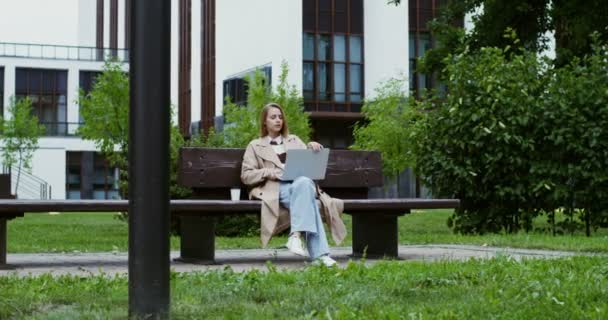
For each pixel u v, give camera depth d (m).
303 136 22.12
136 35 3.60
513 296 4.47
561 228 12.89
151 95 3.59
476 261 6.43
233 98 40.16
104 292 4.81
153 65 3.59
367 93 36.44
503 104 12.14
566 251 8.74
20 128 41.59
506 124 12.11
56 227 17.03
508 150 12.07
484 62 12.84
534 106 12.02
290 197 6.89
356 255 8.30
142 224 3.59
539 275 5.29
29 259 8.10
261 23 38.47
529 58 12.73
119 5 56.12
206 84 44.47
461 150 12.49
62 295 4.66
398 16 37.56
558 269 5.63
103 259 8.12
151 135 3.59
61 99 48.19
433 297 4.57
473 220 12.77
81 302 4.38
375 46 37.44
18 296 4.56
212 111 43.44
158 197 3.61
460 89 12.63
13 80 47.19
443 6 22.98
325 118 37.12
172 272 5.65
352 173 8.25
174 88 49.88
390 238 8.05
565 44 20.55
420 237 11.73
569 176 12.05
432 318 3.76
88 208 6.45
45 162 47.31
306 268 6.03
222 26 42.38
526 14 20.91
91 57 51.81
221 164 7.54
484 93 12.23
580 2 19.22
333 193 8.23
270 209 7.01
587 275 5.24
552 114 11.80
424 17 38.25
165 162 3.62
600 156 11.80
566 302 4.14
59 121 48.09
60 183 47.56
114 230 15.97
